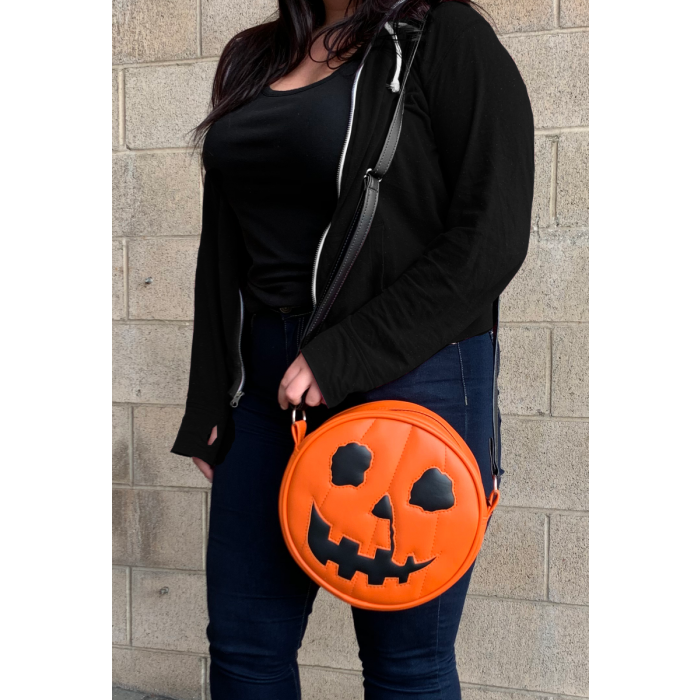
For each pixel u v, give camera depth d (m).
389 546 0.93
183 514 1.95
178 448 1.17
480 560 1.79
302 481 0.94
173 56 1.87
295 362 0.92
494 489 1.05
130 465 1.97
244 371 1.10
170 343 1.93
